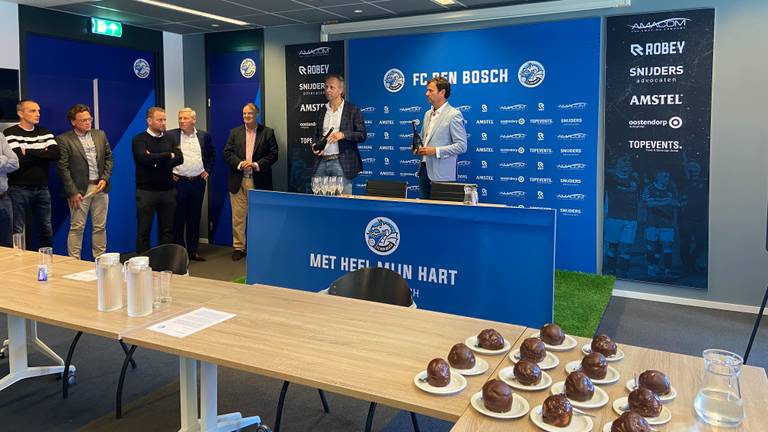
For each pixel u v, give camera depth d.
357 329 2.21
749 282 5.16
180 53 7.96
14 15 6.09
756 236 5.11
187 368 2.47
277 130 7.49
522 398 1.64
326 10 6.38
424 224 3.92
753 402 1.59
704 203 5.27
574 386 1.62
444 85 5.34
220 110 7.85
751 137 5.06
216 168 7.96
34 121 5.75
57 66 6.57
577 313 4.84
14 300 2.56
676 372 1.81
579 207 5.84
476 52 6.20
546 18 5.86
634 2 5.45
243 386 3.55
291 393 3.46
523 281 3.65
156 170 6.49
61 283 2.85
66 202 6.70
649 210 5.51
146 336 2.12
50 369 3.60
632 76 5.47
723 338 4.47
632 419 1.39
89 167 6.24
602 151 5.69
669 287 5.49
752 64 5.01
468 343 2.05
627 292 5.65
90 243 7.00
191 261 7.05
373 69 6.77
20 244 3.55
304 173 7.32
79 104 6.47
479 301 3.78
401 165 6.74
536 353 1.86
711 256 5.29
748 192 5.11
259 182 7.26
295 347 2.02
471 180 6.35
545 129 5.93
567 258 5.94
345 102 5.79
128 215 7.50
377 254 4.10
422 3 6.01
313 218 4.31
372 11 6.42
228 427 2.79
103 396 3.42
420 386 1.70
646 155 5.47
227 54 7.70
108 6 6.23
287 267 4.45
